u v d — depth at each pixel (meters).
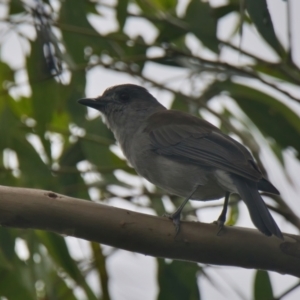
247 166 9.43
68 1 11.98
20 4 11.73
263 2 9.07
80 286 10.95
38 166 11.52
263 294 10.74
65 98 12.14
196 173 10.08
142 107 12.02
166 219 8.34
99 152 12.24
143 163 10.81
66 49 12.18
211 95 12.85
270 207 11.15
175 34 12.06
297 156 12.32
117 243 8.23
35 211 7.98
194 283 10.70
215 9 12.11
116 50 12.31
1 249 10.60
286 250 8.26
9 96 12.78
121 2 12.23
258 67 12.88
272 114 12.52
